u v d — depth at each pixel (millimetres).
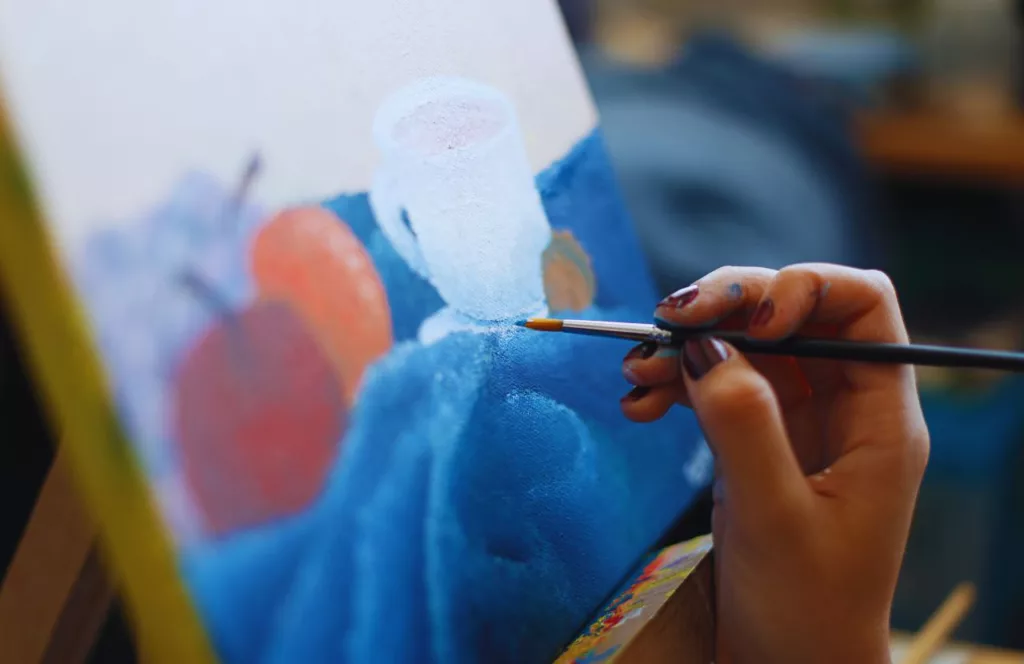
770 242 994
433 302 443
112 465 306
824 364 495
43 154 312
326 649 350
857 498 458
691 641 481
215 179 361
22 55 316
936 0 1771
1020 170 1575
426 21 482
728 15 1857
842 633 459
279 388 360
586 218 558
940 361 453
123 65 344
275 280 372
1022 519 1356
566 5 1226
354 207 416
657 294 596
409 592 390
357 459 383
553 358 508
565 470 494
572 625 466
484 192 492
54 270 307
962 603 702
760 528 435
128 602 309
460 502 428
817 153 1141
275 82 396
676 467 560
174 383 326
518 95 531
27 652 383
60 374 307
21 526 449
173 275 337
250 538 334
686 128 1034
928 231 1718
